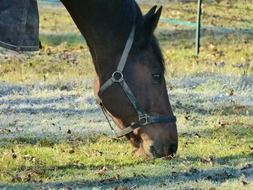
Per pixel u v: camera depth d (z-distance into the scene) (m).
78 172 10.90
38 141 13.15
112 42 10.04
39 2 32.38
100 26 9.95
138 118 10.21
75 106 16.30
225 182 10.27
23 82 19.19
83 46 25.58
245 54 24.02
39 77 19.84
